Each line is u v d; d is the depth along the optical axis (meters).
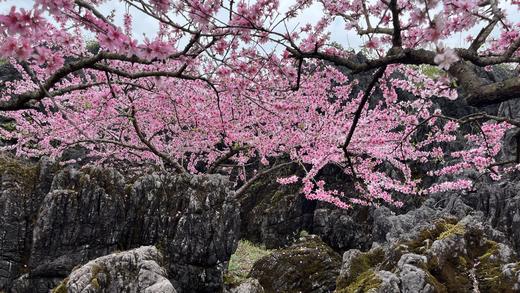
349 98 19.48
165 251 9.67
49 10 3.22
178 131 15.16
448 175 15.62
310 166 18.69
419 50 3.24
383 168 17.69
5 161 10.38
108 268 6.75
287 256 11.21
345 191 17.67
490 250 7.20
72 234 9.50
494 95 2.67
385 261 7.62
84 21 3.55
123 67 11.81
